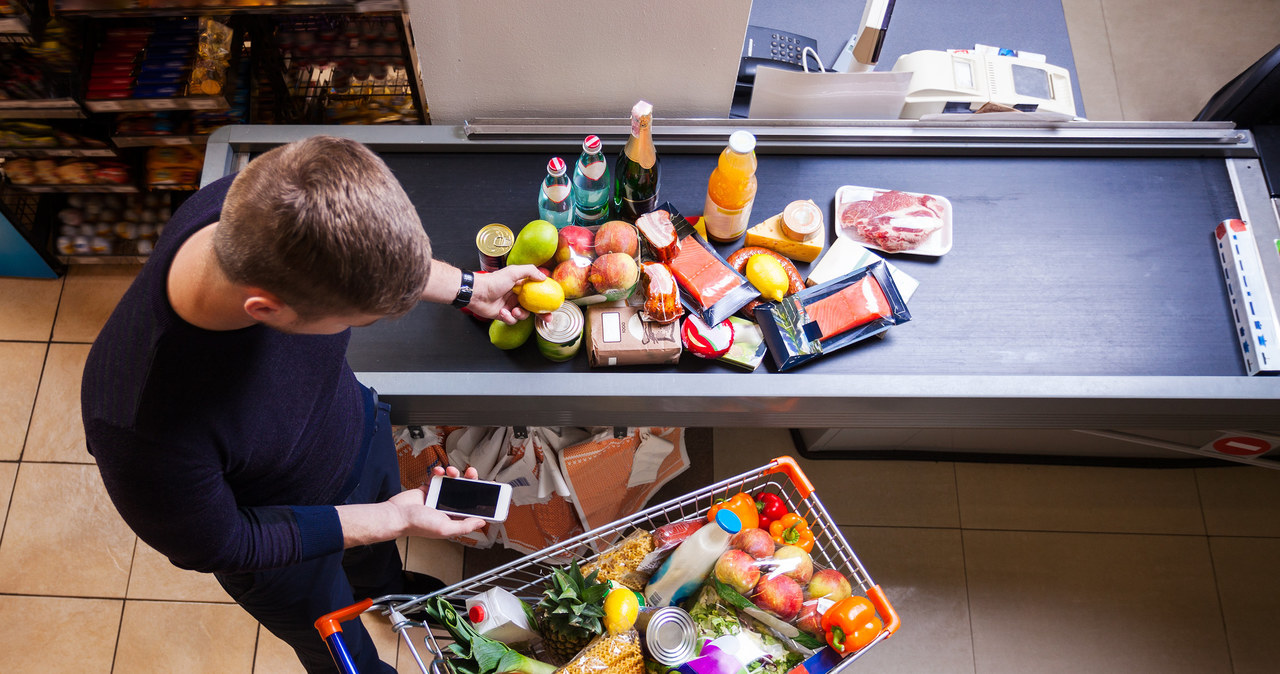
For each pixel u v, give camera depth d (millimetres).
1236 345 1585
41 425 2320
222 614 2158
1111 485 2367
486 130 1666
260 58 1938
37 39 1750
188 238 893
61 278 2465
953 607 2232
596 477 1870
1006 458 2361
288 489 1213
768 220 1638
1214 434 1935
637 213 1618
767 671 1248
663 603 1325
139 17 1843
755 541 1283
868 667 2174
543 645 1314
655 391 1490
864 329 1549
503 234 1539
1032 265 1646
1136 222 1684
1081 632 2211
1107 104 2834
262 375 990
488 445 1845
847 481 2355
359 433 1339
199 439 955
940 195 1698
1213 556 2291
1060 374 1552
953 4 2010
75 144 2043
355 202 778
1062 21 1995
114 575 2182
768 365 1546
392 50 1972
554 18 1509
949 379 1500
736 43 1578
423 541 2207
